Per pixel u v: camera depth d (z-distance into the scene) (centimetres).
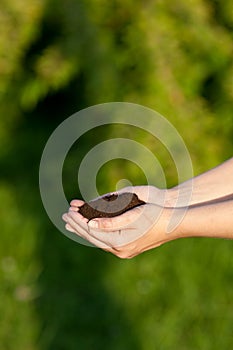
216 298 942
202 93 899
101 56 845
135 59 838
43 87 939
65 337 908
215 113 891
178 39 843
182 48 852
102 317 927
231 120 894
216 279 961
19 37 866
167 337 902
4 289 967
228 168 489
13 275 988
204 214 456
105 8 852
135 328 910
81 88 1023
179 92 837
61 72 880
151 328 910
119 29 855
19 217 1059
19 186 1110
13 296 956
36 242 1020
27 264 999
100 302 942
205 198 480
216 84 898
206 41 853
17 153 1150
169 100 830
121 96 841
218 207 457
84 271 979
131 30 837
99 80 846
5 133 1155
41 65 880
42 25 879
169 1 846
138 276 967
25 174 1128
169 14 846
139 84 838
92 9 853
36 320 927
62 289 963
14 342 907
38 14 850
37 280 977
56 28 885
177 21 845
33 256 1007
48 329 916
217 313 926
